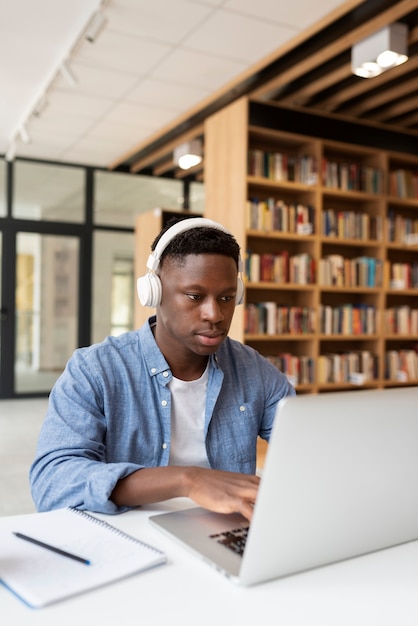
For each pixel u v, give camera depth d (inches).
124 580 28.8
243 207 160.4
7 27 148.1
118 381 46.8
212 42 154.6
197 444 48.6
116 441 46.3
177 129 226.5
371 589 28.7
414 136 195.5
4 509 120.6
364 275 181.5
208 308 42.6
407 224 190.9
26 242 279.1
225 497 35.0
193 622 24.9
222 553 31.5
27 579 28.0
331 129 176.9
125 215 298.4
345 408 28.8
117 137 244.1
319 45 149.6
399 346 203.0
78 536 33.6
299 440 27.2
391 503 32.5
